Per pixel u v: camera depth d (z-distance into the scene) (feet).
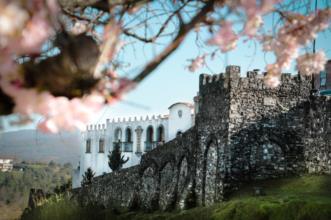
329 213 97.55
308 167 142.10
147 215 179.32
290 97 146.51
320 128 141.49
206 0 23.79
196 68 28.60
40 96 16.19
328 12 23.97
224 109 147.33
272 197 117.70
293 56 24.31
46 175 442.50
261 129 145.38
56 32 17.79
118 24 20.34
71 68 16.92
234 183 142.82
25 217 261.44
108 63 19.57
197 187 159.22
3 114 16.40
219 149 147.84
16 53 14.28
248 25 21.01
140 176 201.05
